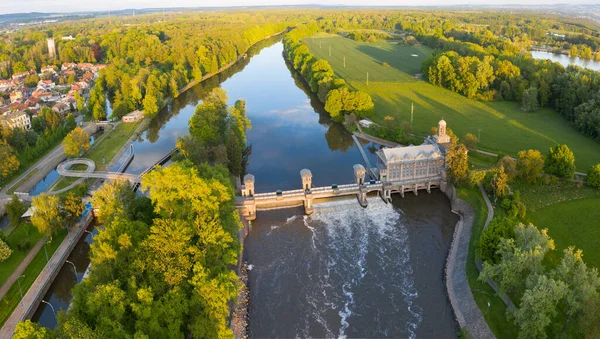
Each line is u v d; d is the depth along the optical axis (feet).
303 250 519.19
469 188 600.80
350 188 611.88
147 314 307.37
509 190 569.23
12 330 388.57
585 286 318.45
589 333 310.04
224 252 400.67
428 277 469.57
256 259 504.02
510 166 593.01
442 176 635.66
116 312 301.84
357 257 504.84
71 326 279.90
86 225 553.64
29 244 499.51
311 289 455.63
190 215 404.16
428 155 626.23
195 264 350.84
